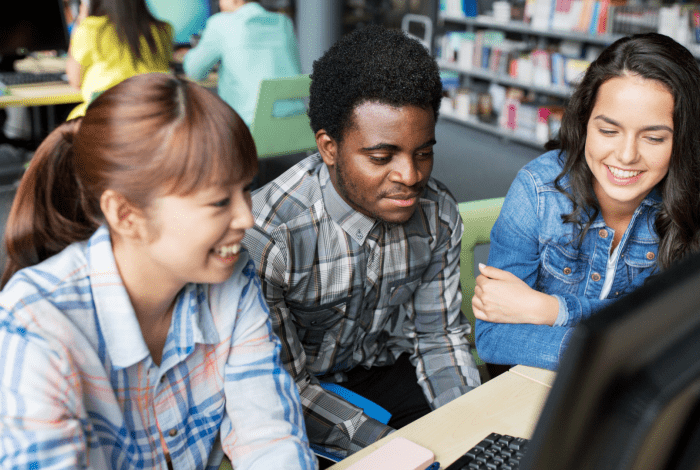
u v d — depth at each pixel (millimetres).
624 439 421
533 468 425
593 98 1195
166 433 902
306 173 1230
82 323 782
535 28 5340
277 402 931
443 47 6410
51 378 717
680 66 1092
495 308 1262
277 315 1194
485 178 4492
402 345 1439
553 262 1399
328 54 1093
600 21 4785
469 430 952
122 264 806
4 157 3027
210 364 929
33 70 3584
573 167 1305
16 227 818
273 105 2744
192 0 4133
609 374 399
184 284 854
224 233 753
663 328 406
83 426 771
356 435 1122
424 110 1033
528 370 1148
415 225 1278
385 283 1291
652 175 1169
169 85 714
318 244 1207
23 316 723
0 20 3512
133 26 2871
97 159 712
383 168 1070
